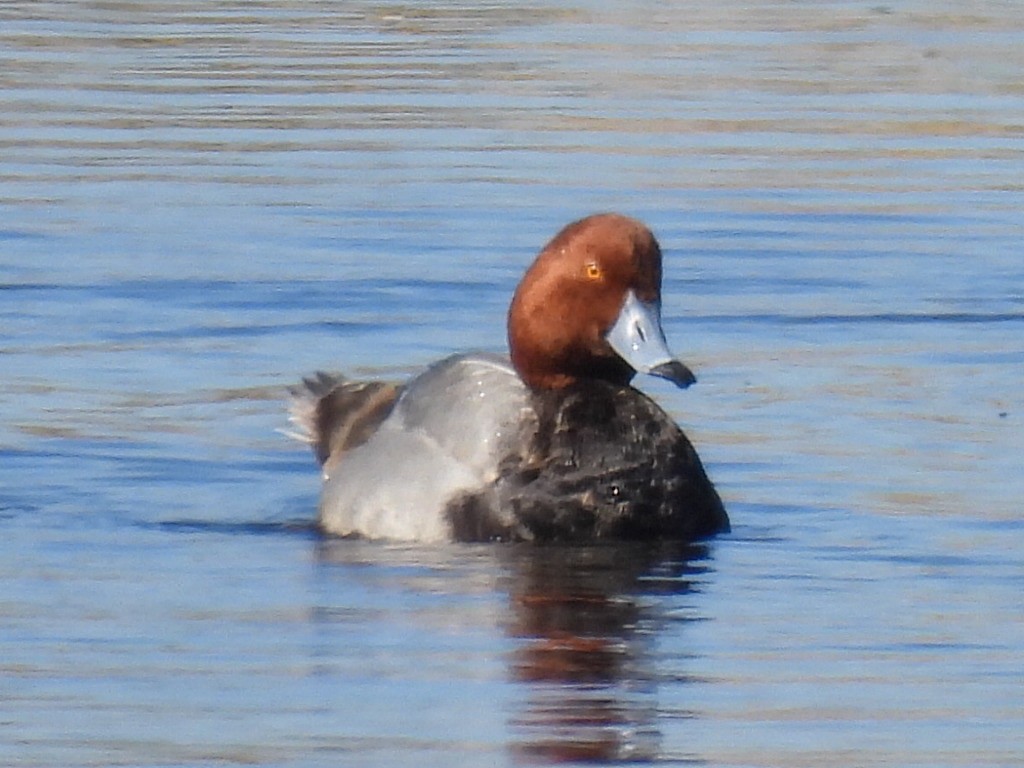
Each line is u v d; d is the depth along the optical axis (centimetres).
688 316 1695
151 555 1188
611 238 1212
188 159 2128
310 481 1337
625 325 1209
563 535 1198
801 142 2212
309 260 1811
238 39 2656
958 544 1211
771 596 1123
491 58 2555
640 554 1189
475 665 1017
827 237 1908
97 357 1577
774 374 1550
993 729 940
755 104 2350
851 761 905
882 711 961
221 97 2358
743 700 973
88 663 1017
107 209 1958
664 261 1844
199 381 1530
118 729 938
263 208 1964
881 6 2916
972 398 1497
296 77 2452
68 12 2827
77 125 2252
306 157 2130
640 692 984
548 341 1223
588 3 2919
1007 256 1856
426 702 970
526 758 907
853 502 1287
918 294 1755
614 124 2262
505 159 2128
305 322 1664
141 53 2573
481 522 1200
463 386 1241
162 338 1625
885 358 1587
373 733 934
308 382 1362
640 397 1236
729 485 1322
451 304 1709
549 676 1003
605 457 1209
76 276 1764
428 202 1981
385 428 1261
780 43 2658
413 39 2661
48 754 911
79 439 1398
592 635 1060
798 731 938
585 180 2056
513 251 1845
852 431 1425
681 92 2394
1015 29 2750
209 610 1095
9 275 1767
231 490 1317
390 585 1134
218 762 903
